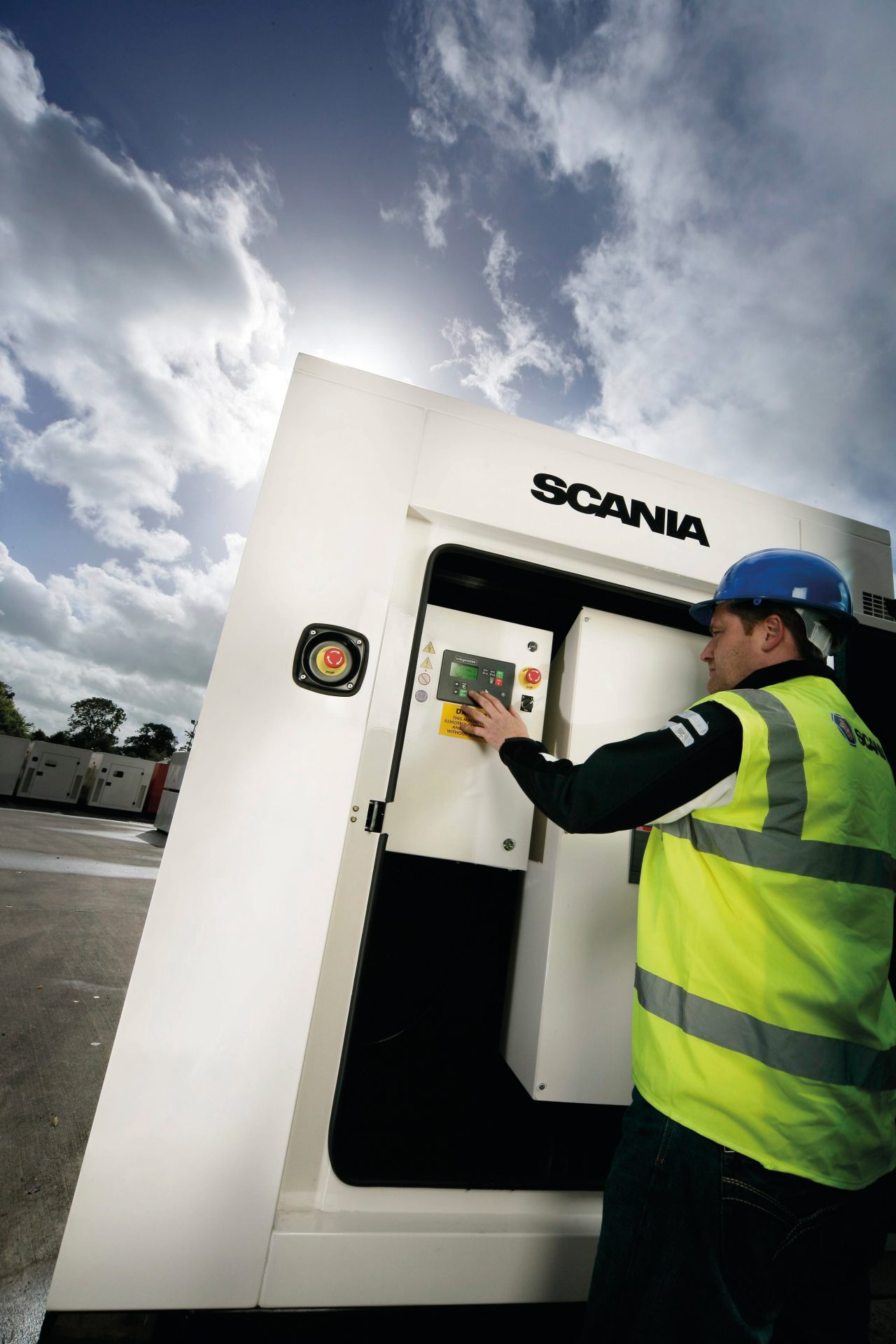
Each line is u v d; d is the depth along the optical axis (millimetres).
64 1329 952
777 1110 711
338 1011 1217
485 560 1464
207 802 1128
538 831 1645
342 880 1263
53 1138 1845
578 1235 1223
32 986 3047
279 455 1311
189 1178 1026
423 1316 1109
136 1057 1036
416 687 1567
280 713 1188
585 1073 1405
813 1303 760
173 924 1077
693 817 836
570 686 1594
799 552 1024
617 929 1479
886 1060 774
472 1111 1769
